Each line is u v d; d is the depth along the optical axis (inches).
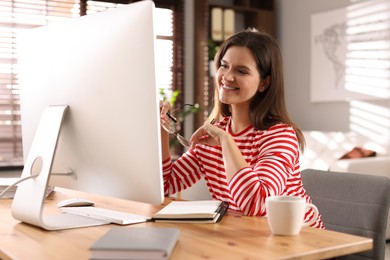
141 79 44.4
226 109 71.6
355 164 143.0
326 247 40.3
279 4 228.7
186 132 210.5
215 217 50.1
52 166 53.8
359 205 62.0
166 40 205.6
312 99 211.0
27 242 43.1
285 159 57.9
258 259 36.8
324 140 185.9
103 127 48.1
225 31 215.8
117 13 46.2
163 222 50.3
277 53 63.5
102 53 46.9
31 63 56.5
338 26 199.5
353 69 193.9
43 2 177.6
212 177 67.1
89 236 45.1
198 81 209.0
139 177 46.6
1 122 169.2
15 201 51.6
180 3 207.0
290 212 43.8
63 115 50.2
